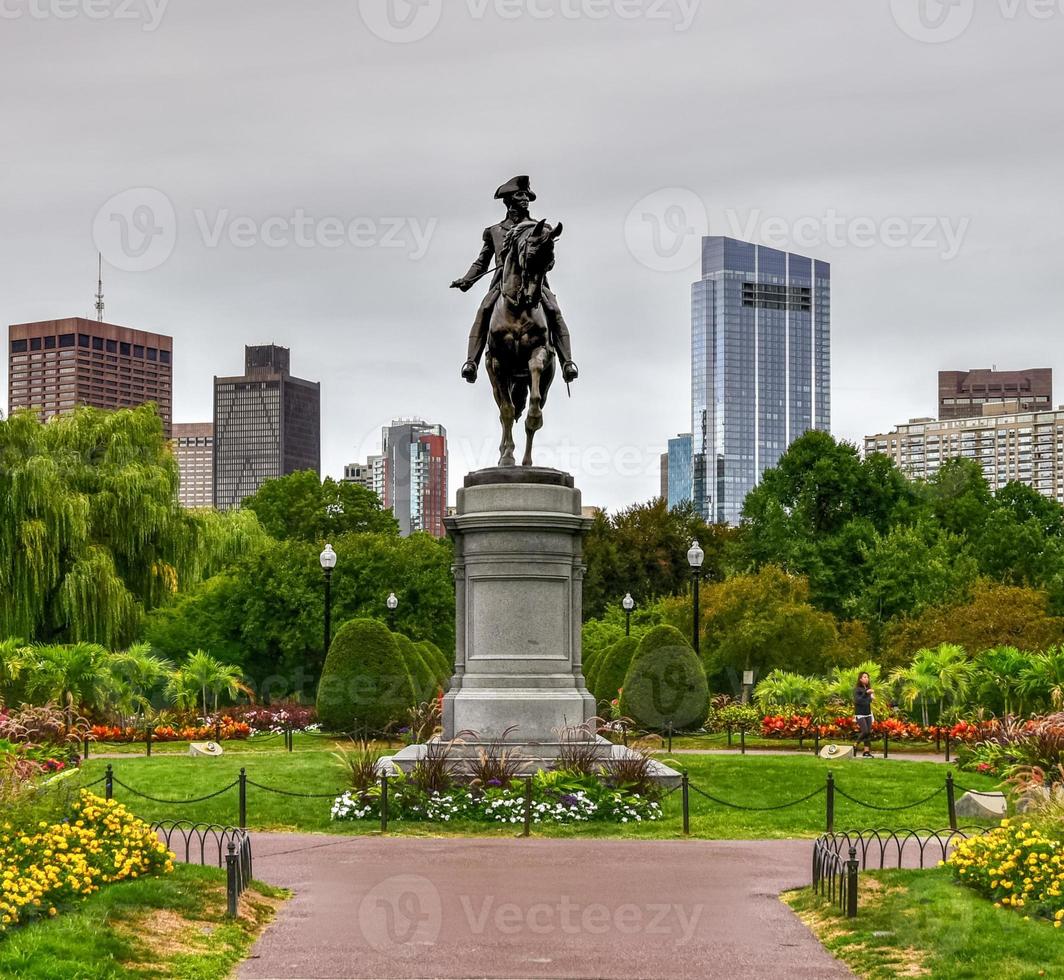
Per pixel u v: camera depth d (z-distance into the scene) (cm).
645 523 7350
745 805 2098
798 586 5016
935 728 3312
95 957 1076
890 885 1421
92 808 1496
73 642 4288
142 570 4616
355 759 2230
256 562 5772
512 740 2178
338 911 1363
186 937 1198
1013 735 2528
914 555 6044
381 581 5806
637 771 2080
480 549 2255
